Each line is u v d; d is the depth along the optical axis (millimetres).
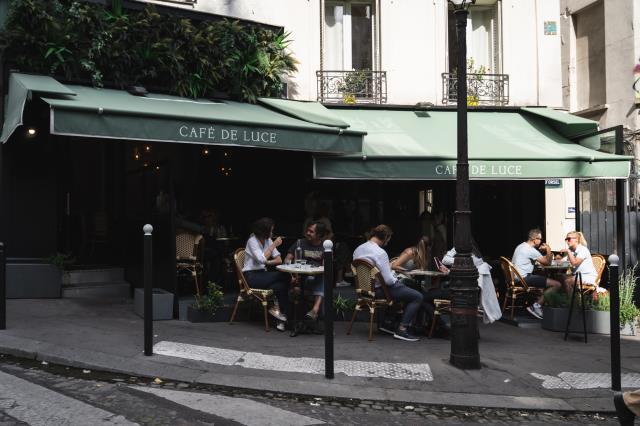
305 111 9719
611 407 5418
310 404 5172
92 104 7148
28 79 7871
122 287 9797
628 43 13750
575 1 15461
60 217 9828
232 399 5094
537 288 9500
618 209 10445
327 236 9594
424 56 12008
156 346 6461
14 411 4512
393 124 10938
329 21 12133
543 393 5688
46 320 7473
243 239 11930
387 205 12211
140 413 4637
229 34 9961
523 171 9188
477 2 12672
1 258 6789
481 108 12070
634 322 8508
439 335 7992
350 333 7922
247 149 12125
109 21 9000
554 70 12625
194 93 9555
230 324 8016
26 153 8898
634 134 13305
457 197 6441
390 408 5203
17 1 8242
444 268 8141
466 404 5316
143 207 9797
